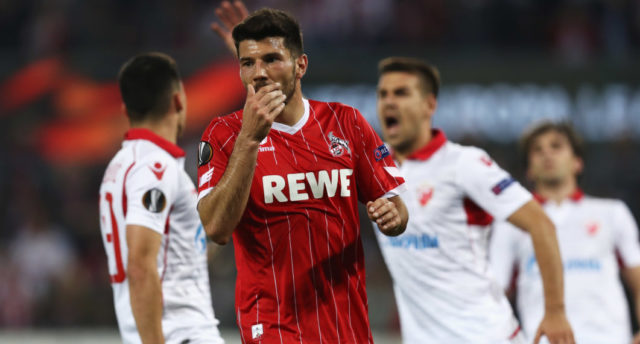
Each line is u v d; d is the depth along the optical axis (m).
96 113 40.38
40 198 41.12
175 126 14.66
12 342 31.55
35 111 40.69
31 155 40.88
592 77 39.38
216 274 35.75
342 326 12.07
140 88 14.20
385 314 36.19
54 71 40.66
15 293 38.66
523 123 39.59
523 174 38.09
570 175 22.53
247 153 11.04
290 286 11.90
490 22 45.62
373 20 45.62
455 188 16.41
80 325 37.81
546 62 39.66
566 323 15.98
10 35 46.09
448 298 16.31
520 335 16.42
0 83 40.91
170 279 13.58
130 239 12.91
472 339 16.06
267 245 11.89
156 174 13.36
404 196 16.70
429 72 17.67
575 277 21.70
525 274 21.14
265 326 11.94
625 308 21.83
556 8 45.94
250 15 11.61
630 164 38.91
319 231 11.88
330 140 12.07
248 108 11.09
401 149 17.69
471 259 16.41
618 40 45.31
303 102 12.16
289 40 11.48
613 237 22.02
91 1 45.84
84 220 41.19
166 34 45.88
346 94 39.97
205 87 39.94
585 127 39.38
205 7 46.84
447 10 45.72
